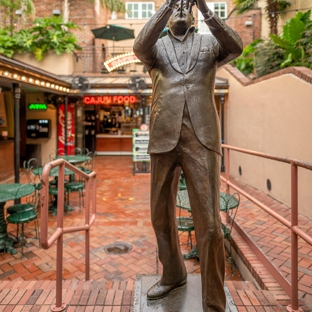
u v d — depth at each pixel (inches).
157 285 83.6
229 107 364.5
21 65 221.8
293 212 86.2
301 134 201.3
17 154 235.0
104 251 163.3
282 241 146.6
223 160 383.6
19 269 146.0
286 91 221.6
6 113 397.1
